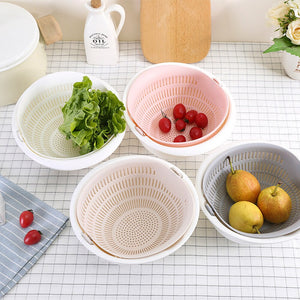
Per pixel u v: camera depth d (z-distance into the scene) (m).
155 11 1.40
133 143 1.34
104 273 1.15
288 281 1.13
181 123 1.30
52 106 1.36
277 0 1.40
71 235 1.20
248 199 1.13
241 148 1.17
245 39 1.54
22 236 1.18
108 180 1.18
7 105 1.42
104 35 1.36
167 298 1.12
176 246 1.03
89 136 1.15
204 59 1.49
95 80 1.28
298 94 1.43
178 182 1.14
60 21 1.49
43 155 1.17
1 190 1.24
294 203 1.17
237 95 1.43
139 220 1.20
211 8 1.43
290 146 1.33
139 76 1.29
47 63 1.49
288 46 1.29
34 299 1.12
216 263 1.16
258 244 1.05
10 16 1.33
